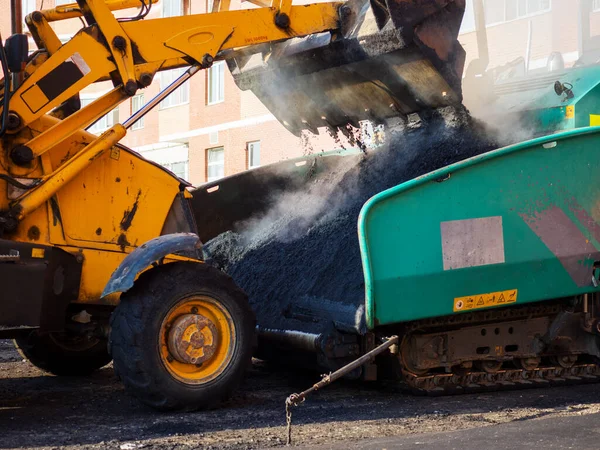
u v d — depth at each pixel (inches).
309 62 268.5
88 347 271.0
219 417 202.4
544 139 233.8
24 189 210.1
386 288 215.5
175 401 205.0
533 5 596.7
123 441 175.9
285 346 241.1
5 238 206.8
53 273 210.1
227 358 214.5
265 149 910.4
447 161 258.7
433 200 221.5
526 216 232.5
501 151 228.1
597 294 249.9
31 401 226.5
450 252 222.5
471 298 225.8
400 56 252.7
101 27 222.4
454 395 234.1
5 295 197.8
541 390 243.0
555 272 236.2
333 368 227.0
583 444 163.6
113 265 222.4
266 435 180.9
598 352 253.3
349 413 206.7
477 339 237.3
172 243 207.0
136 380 202.8
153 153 1099.9
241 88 292.4
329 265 250.2
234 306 216.7
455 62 253.3
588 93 258.1
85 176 220.1
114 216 224.5
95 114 222.8
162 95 233.5
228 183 314.2
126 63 225.8
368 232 214.4
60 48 217.6
